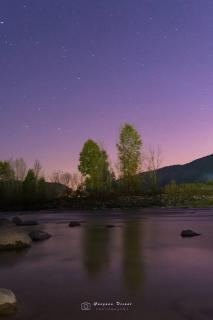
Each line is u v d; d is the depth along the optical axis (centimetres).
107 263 1572
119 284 1199
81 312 935
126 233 2797
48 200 8750
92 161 9162
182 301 1006
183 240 2303
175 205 7206
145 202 7550
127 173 8694
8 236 2064
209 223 3553
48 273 1397
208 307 953
